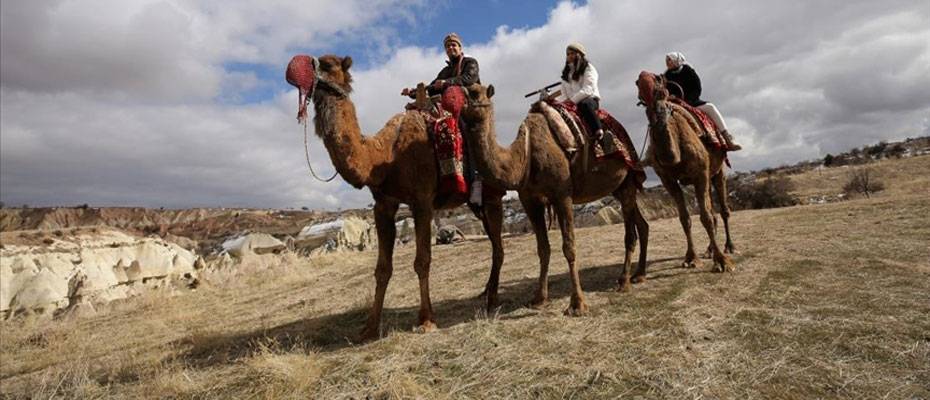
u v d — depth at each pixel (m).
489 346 4.44
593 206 24.44
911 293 5.03
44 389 4.91
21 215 89.69
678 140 6.75
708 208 6.92
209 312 9.27
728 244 8.23
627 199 6.66
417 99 5.57
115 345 7.40
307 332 5.88
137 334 8.05
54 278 14.71
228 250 21.75
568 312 5.38
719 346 4.07
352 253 16.81
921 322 4.20
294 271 13.54
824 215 12.19
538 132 5.66
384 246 5.42
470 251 13.11
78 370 5.34
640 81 6.21
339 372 4.10
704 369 3.65
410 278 9.84
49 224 88.94
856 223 10.12
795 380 3.40
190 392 4.11
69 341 8.09
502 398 3.44
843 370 3.50
